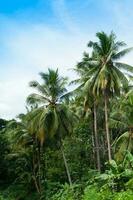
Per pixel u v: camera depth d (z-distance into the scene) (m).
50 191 46.47
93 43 42.22
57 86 45.84
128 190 25.64
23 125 55.44
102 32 42.03
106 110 42.53
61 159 53.59
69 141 54.22
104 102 43.88
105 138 57.47
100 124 56.00
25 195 57.31
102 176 28.83
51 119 44.91
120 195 24.58
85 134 55.72
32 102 46.50
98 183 30.53
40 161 57.84
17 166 62.00
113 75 41.41
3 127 72.25
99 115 54.03
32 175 58.38
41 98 46.25
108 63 42.25
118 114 43.78
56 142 51.62
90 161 54.66
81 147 54.47
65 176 52.53
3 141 63.62
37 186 56.31
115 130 58.81
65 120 45.81
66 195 38.03
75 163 53.06
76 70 46.38
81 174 52.09
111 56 42.06
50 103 46.22
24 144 55.38
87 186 34.16
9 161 63.28
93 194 28.20
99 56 42.62
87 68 46.09
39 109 46.41
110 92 42.84
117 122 43.03
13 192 58.59
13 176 64.88
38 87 46.06
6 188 62.44
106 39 41.91
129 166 28.38
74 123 46.56
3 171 63.94
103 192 27.52
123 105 40.97
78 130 55.16
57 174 52.66
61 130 45.81
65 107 45.75
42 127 44.78
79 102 48.75
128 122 41.31
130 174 27.45
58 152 53.88
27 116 48.03
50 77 45.66
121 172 28.16
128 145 40.69
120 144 42.03
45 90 46.03
